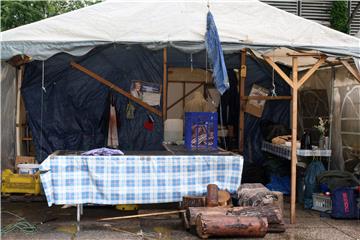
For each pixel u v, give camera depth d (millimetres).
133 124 8336
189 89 8617
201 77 8617
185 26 5656
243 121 8617
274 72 8578
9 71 7359
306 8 9812
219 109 8664
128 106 8305
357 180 6527
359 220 6234
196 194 5672
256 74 8625
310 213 6641
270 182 7988
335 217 6277
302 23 5891
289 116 8805
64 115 8156
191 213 5320
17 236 5262
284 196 7754
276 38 5797
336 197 6305
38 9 11633
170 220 6047
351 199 6289
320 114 8141
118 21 5613
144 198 5555
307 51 5961
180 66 8320
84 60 8055
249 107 8648
